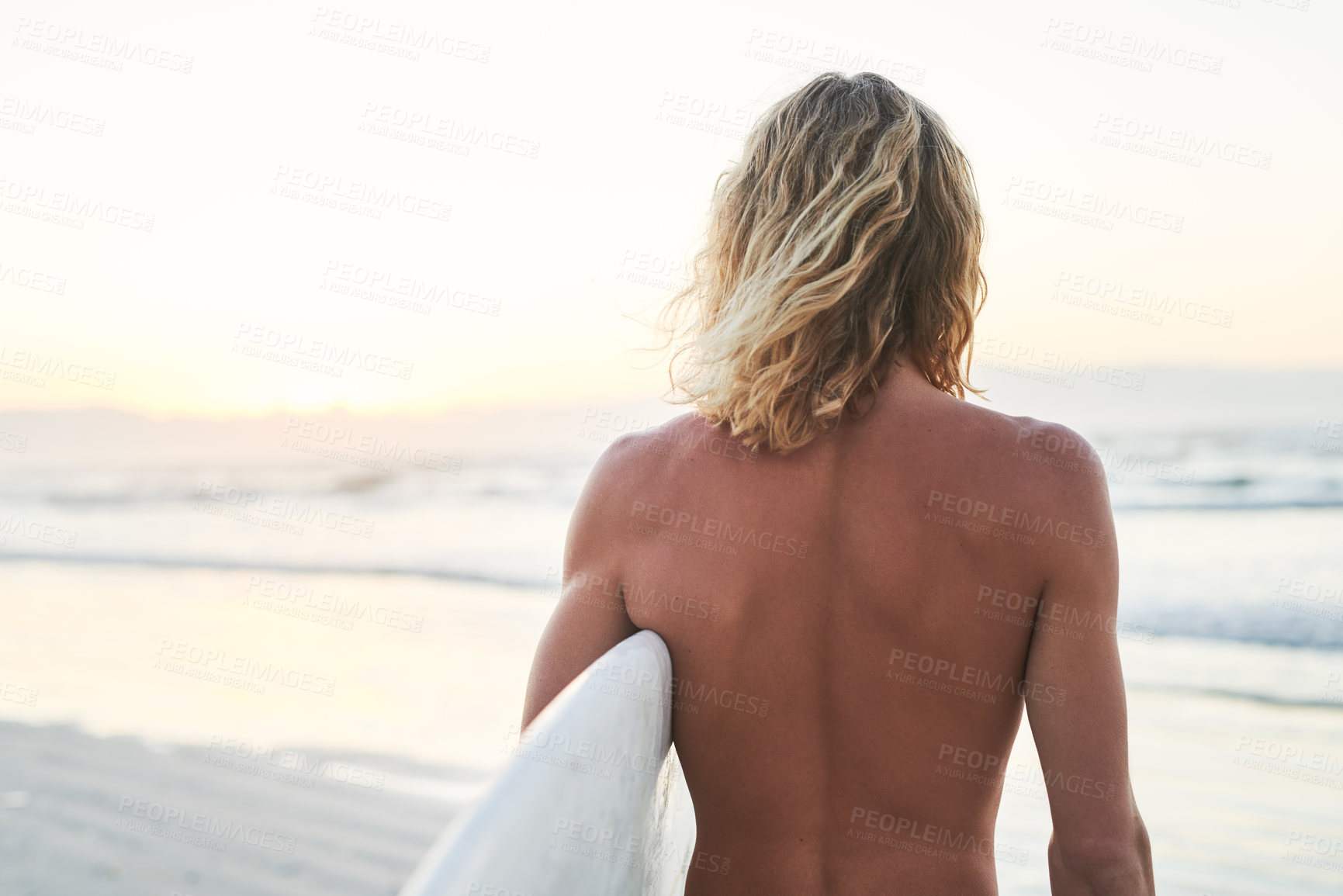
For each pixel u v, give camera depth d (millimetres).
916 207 932
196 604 10812
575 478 20375
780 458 923
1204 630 9211
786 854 931
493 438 25406
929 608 860
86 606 10711
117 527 17141
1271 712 7203
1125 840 819
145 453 27453
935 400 904
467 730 6621
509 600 11586
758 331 894
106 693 7398
